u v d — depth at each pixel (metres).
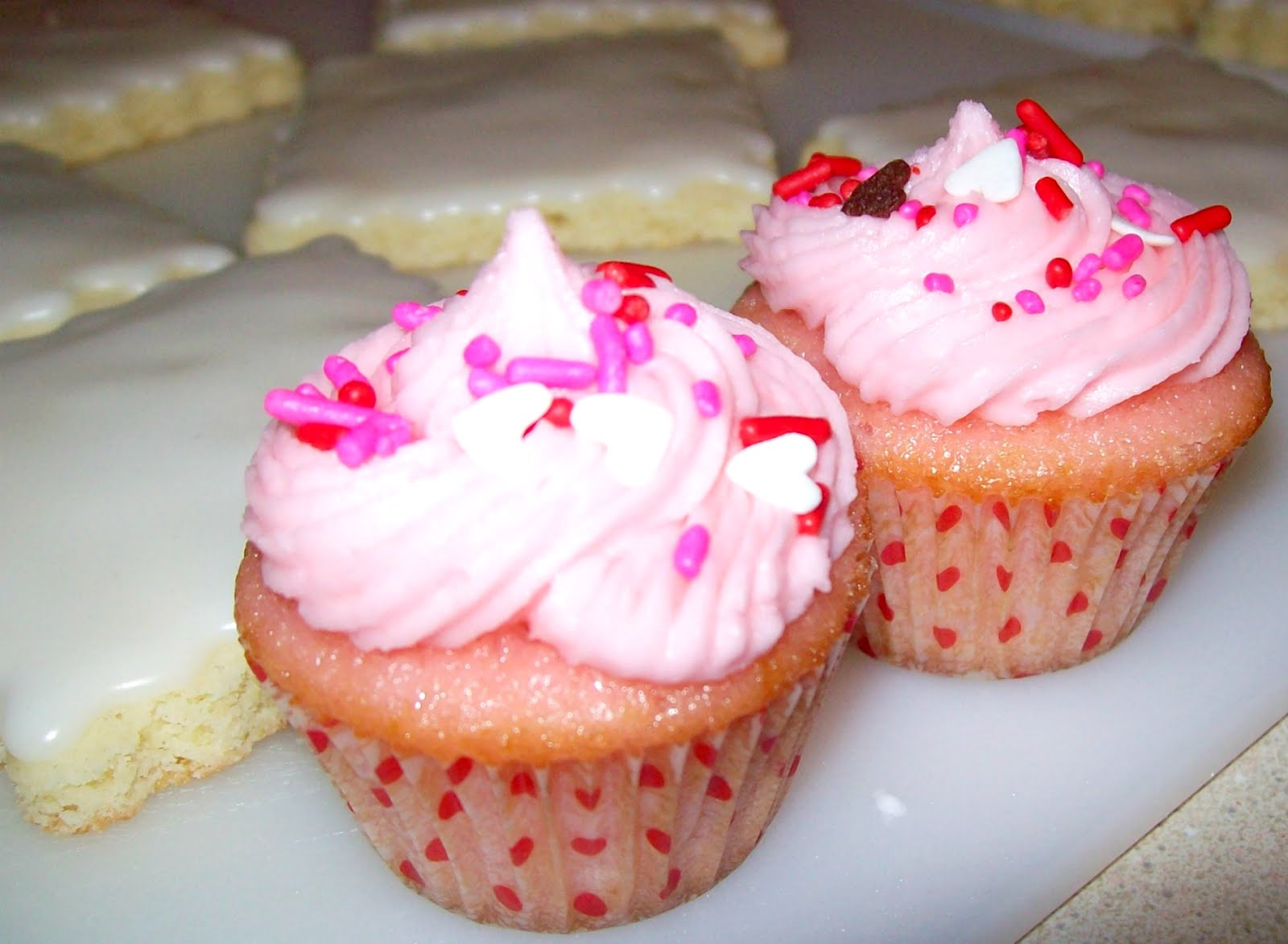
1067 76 0.28
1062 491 0.16
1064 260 0.16
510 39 0.32
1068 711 0.17
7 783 0.16
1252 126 0.25
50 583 0.17
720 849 0.15
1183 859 0.16
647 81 0.28
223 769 0.17
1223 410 0.16
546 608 0.13
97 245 0.23
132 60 0.29
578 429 0.13
